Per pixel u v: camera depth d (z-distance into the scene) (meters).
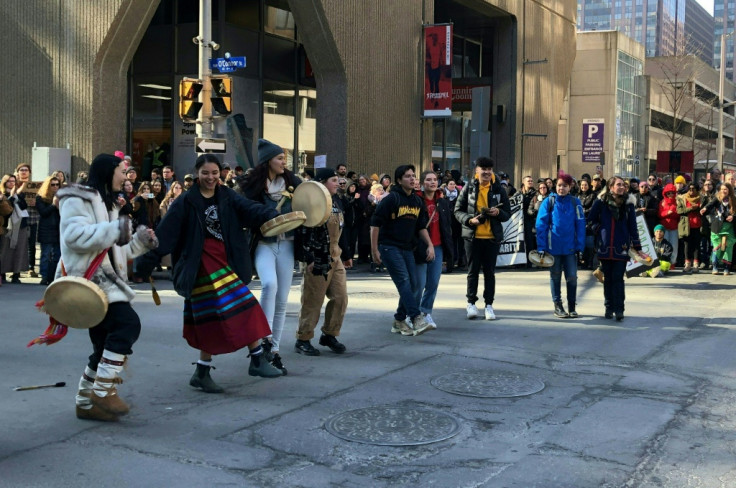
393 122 24.08
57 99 20.22
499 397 6.32
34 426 5.38
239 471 4.62
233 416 5.70
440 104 24.95
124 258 5.55
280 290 7.26
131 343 5.48
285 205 7.25
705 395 6.52
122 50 20.05
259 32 23.14
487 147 16.42
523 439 5.27
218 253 6.10
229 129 14.88
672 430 5.53
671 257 16.70
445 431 5.39
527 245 17.55
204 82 15.55
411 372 7.14
